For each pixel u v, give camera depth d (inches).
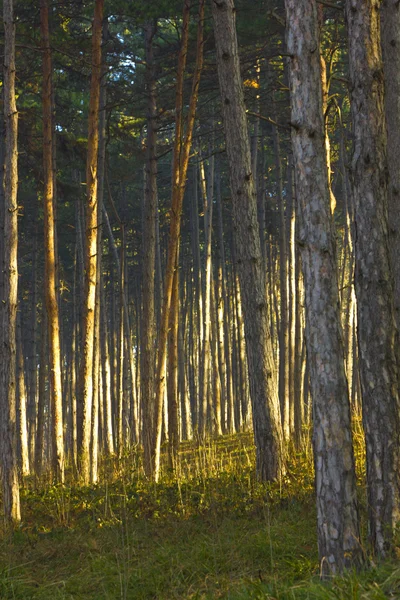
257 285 514.3
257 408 506.3
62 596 314.7
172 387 704.4
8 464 472.4
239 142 511.8
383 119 278.7
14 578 349.4
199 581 311.3
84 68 835.4
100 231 823.1
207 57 790.5
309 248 268.5
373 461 268.7
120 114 984.3
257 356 509.0
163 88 875.4
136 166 979.9
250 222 514.3
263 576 292.5
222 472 541.3
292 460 581.3
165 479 577.6
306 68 273.7
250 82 905.5
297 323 761.6
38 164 864.9
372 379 270.7
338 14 661.3
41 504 515.8
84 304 637.9
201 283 1529.3
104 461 840.9
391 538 258.5
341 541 255.0
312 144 271.4
